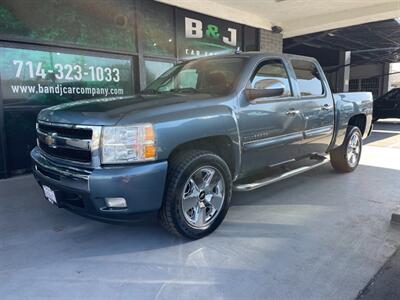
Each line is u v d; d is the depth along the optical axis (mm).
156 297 2447
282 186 5027
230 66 3902
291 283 2604
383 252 3070
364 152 7750
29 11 5590
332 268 2807
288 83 4266
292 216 3889
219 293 2486
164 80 4398
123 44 6930
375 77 24000
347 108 5355
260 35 10070
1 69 5438
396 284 2594
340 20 9445
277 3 8508
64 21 6020
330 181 5305
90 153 2820
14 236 3408
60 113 3143
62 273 2754
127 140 2764
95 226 3629
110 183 2723
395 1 8469
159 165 2865
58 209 4121
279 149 4109
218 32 8953
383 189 4887
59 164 3088
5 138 5547
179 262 2906
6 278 2686
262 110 3758
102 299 2428
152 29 7414
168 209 3043
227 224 3664
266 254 3031
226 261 2914
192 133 3062
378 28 12641
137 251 3098
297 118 4273
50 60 5957
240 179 3988
